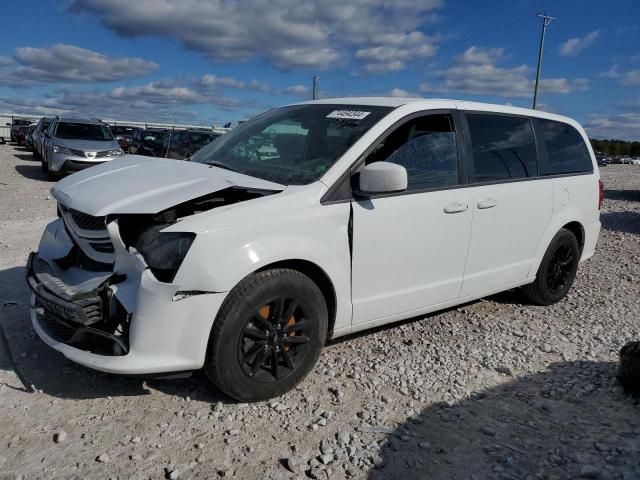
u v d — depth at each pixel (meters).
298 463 2.77
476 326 4.79
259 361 3.24
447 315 5.01
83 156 15.41
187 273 2.96
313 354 3.49
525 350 4.33
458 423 3.24
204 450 2.87
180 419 3.13
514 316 5.11
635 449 3.01
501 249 4.65
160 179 3.46
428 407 3.40
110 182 3.52
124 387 3.46
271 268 3.27
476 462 2.88
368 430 3.11
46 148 16.48
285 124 4.29
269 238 3.19
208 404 3.31
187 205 3.29
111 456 2.78
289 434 3.04
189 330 3.01
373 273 3.75
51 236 3.84
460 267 4.33
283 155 3.94
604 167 53.06
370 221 3.65
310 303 3.41
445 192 4.11
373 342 4.31
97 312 3.10
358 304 3.72
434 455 2.92
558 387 3.71
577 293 6.00
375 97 4.36
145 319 2.97
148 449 2.85
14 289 5.09
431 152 4.10
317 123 4.09
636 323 5.12
